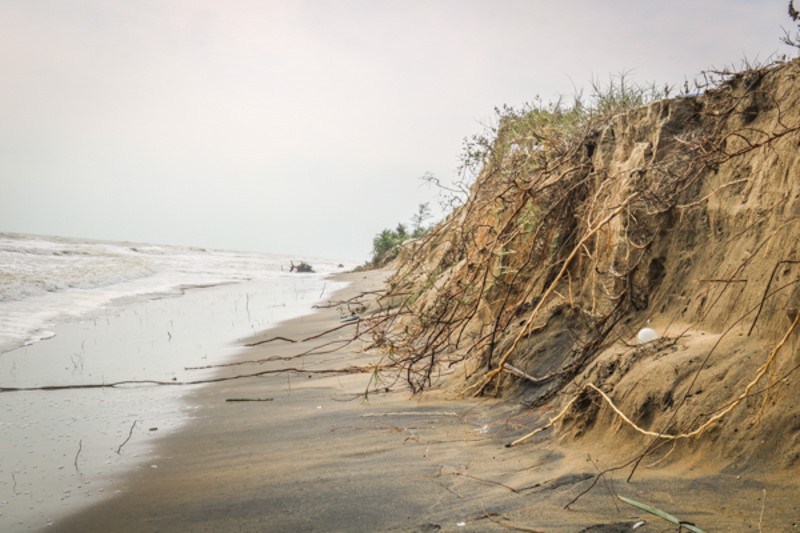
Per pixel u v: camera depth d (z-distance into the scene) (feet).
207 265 118.83
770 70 13.33
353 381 21.31
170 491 11.68
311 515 10.00
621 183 15.90
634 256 14.87
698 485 9.13
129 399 19.89
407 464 12.21
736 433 9.62
